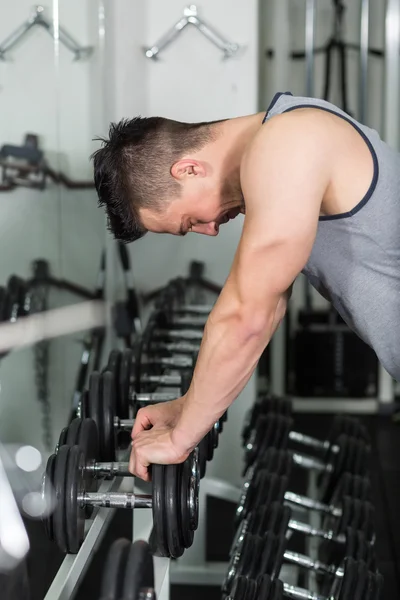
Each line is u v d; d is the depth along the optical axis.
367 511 1.98
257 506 1.95
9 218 2.22
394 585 2.56
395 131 4.09
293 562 1.95
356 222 1.31
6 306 2.19
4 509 1.67
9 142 2.21
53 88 2.68
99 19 3.30
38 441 2.49
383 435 3.92
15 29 2.25
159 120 1.36
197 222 1.40
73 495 1.36
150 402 1.98
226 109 3.20
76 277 3.09
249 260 1.19
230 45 3.12
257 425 2.45
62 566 1.38
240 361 1.22
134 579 1.01
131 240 1.44
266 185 1.18
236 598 1.51
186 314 3.14
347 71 4.43
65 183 2.88
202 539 2.55
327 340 4.20
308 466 2.55
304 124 1.21
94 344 3.41
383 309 1.41
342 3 4.35
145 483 1.63
